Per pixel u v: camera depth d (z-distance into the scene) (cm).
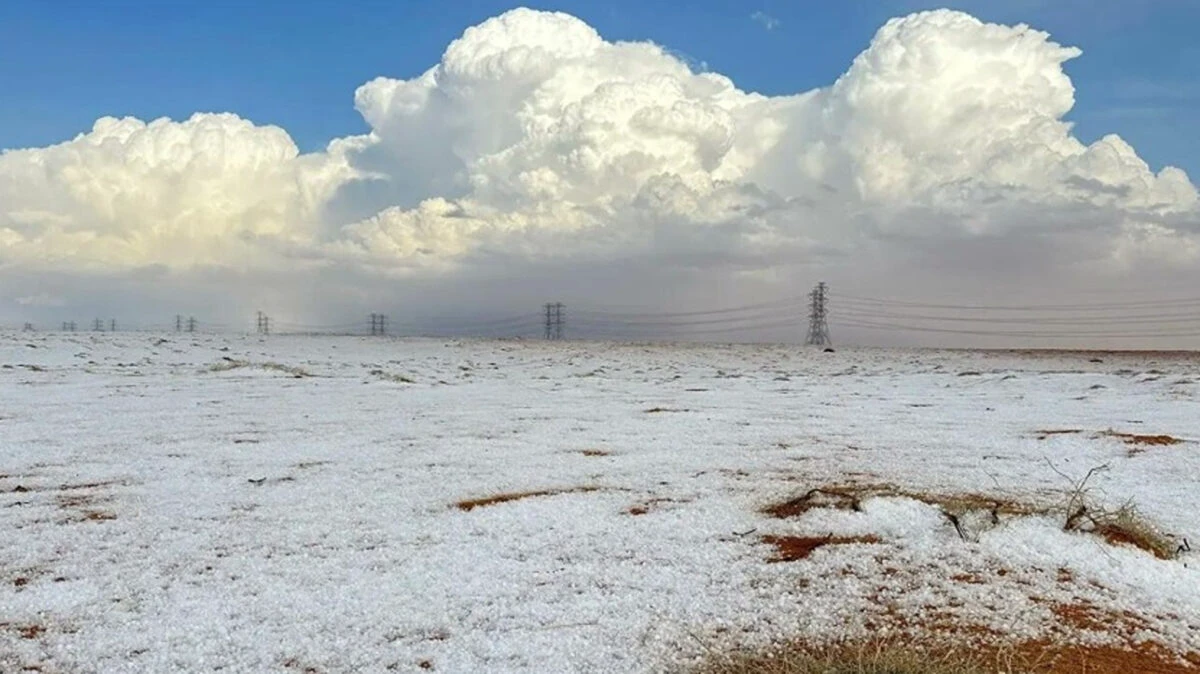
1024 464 877
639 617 460
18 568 544
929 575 521
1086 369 2738
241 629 447
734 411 1412
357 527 631
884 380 2284
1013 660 411
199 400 1530
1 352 2591
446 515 663
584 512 662
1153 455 928
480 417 1304
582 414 1354
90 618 463
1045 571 529
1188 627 456
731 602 480
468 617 460
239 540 600
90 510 688
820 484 763
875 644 427
